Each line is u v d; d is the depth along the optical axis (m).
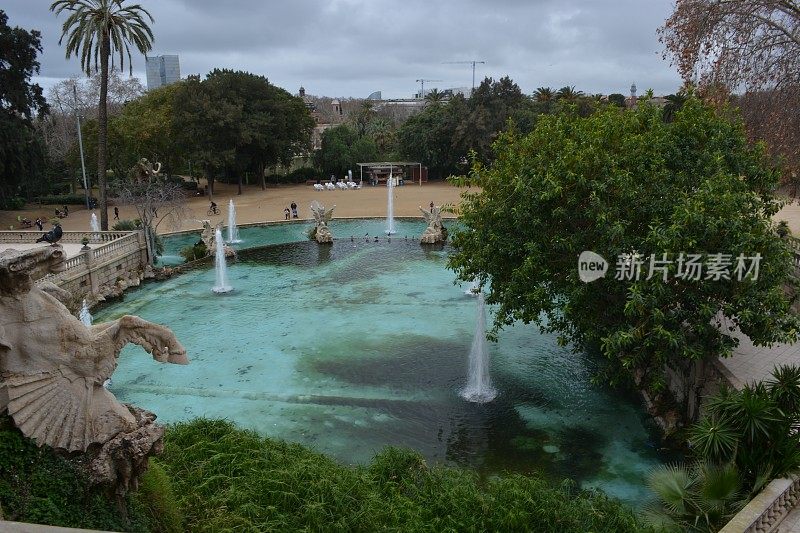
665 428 17.17
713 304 14.82
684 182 16.39
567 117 19.67
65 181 79.81
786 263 15.29
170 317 28.00
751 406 11.67
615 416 18.25
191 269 37.25
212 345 24.20
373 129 107.50
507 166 18.20
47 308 7.71
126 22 41.03
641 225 16.05
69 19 40.25
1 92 49.09
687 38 24.94
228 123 64.12
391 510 11.74
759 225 15.19
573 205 16.41
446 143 85.06
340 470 13.32
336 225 53.00
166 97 68.06
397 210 59.41
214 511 10.97
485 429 17.58
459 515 11.55
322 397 19.56
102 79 41.19
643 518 12.47
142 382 20.70
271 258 40.12
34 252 7.39
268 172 94.88
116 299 31.14
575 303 15.79
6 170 49.81
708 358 16.39
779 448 11.49
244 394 19.81
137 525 8.67
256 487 11.87
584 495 12.95
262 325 26.61
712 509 11.30
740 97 25.88
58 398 7.74
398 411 18.64
